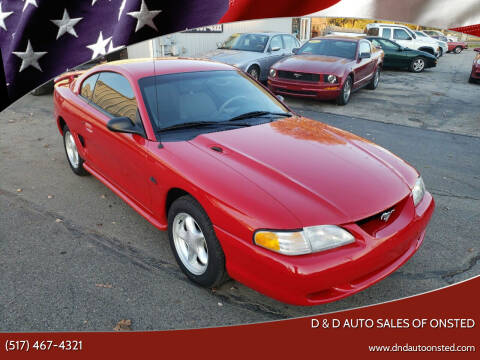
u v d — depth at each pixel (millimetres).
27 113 7434
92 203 3982
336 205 2320
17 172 4723
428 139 6512
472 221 3785
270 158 2727
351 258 2213
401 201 2598
